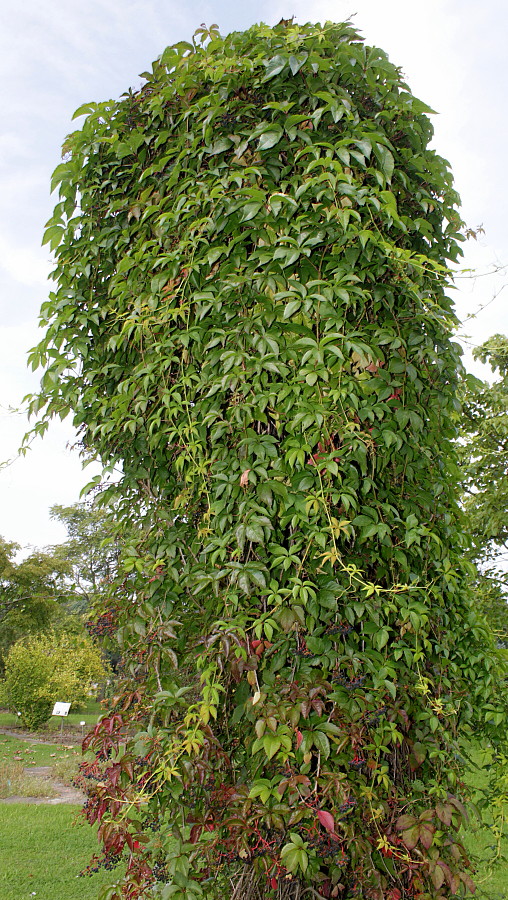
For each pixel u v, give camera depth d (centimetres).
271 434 191
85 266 225
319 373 170
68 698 1455
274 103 186
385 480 196
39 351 235
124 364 224
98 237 227
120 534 225
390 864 163
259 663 170
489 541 721
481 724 225
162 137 212
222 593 177
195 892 158
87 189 226
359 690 165
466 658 214
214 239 194
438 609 196
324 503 167
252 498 176
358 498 184
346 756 157
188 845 162
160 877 168
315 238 176
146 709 176
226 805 160
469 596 235
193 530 201
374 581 189
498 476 741
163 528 201
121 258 228
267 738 148
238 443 178
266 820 146
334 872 157
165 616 192
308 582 164
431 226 205
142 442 212
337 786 146
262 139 187
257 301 186
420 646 184
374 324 188
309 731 152
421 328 196
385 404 184
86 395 220
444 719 189
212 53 213
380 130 199
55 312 232
